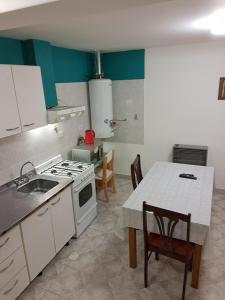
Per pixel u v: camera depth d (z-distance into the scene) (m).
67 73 3.65
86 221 3.17
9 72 2.17
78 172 3.00
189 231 1.86
